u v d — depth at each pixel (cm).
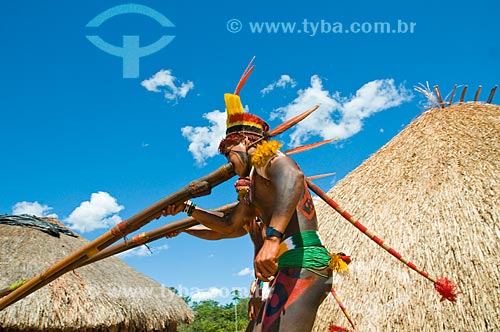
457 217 712
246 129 317
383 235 763
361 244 775
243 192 379
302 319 269
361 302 710
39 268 1015
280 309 271
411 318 655
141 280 1285
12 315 901
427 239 711
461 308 628
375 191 862
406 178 841
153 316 1168
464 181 761
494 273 633
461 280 646
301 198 294
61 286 1000
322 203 955
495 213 688
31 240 1102
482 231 677
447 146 855
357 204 863
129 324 1087
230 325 4678
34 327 912
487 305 614
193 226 402
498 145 808
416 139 928
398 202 802
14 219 1168
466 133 868
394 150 944
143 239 370
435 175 803
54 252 1097
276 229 261
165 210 347
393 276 704
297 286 274
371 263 740
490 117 898
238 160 313
